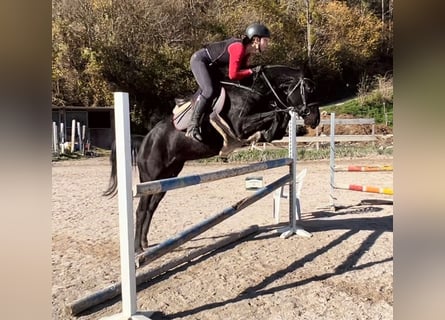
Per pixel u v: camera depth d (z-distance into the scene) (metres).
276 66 3.76
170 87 18.22
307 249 3.91
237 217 5.45
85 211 5.77
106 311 2.69
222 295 2.92
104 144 16.44
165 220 5.32
